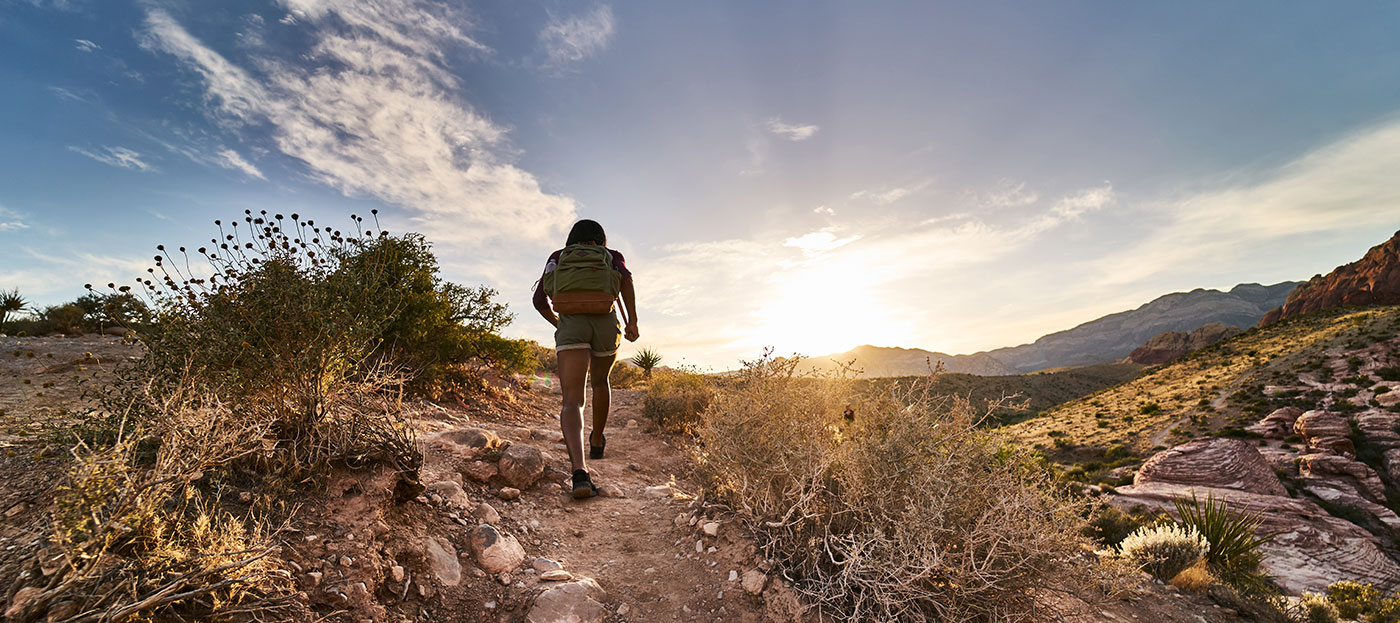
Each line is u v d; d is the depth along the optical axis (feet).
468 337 24.88
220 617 5.34
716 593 8.30
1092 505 8.40
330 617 6.05
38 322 37.27
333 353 8.42
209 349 7.71
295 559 6.45
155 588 5.05
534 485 11.86
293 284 8.48
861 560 7.59
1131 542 21.72
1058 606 10.01
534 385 33.81
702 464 11.21
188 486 6.23
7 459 6.93
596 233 13.11
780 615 7.65
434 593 7.45
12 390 13.55
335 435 8.37
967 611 7.47
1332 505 112.78
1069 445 197.06
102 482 5.20
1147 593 15.08
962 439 8.55
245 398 7.84
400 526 8.18
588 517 11.27
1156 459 125.29
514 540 9.26
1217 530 23.68
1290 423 155.12
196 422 6.73
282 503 7.15
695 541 9.83
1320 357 208.44
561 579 8.36
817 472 8.50
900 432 8.34
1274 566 69.26
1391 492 117.70
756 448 9.59
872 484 8.36
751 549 8.87
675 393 25.34
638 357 64.59
